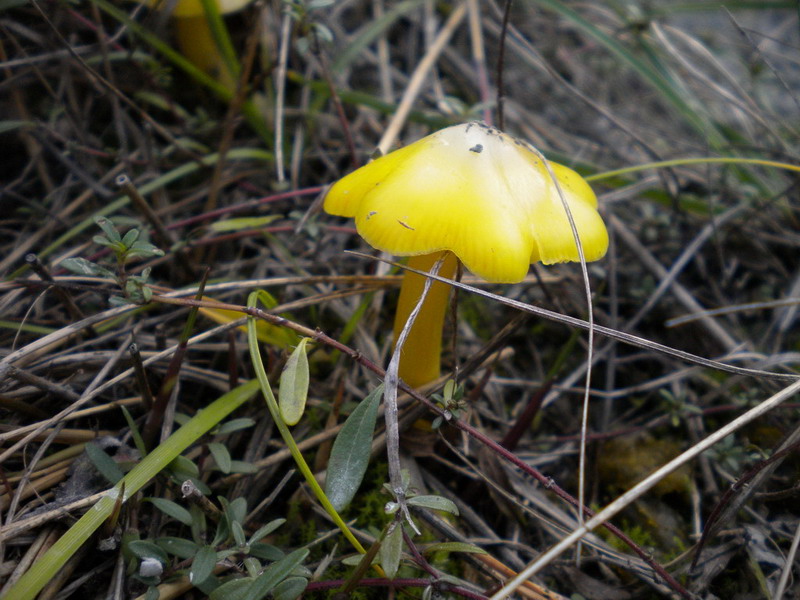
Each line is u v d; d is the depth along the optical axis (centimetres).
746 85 23
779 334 15
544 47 22
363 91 20
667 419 14
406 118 17
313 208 14
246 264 15
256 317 10
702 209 17
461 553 11
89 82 16
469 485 12
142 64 16
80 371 12
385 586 10
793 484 12
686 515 13
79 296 13
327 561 10
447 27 20
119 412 12
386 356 14
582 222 10
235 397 11
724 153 17
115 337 13
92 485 10
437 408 10
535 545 12
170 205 16
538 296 16
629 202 18
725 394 14
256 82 15
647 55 19
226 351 13
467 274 16
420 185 10
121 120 15
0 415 11
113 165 16
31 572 9
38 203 14
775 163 13
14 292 13
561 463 14
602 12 21
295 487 12
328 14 20
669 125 22
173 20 17
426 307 11
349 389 13
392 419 9
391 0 22
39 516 10
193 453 11
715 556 11
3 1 13
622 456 14
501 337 12
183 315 14
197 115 17
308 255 15
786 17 27
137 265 14
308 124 17
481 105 15
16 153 16
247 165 17
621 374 16
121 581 10
